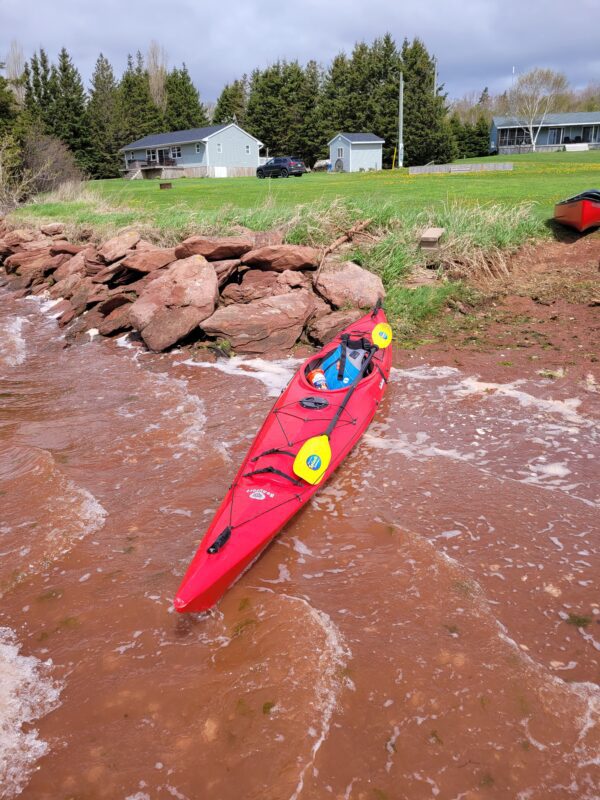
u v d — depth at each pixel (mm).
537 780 3367
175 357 11008
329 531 5711
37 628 4617
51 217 24172
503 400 8375
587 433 7344
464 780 3383
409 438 7469
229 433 7750
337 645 4336
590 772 3398
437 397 8609
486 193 22891
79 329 12922
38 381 10062
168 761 3557
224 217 17016
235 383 9570
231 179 47500
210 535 5133
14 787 3443
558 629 4422
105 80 87500
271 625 4531
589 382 8766
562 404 8148
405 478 6547
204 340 11555
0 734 3748
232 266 12891
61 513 6035
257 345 10953
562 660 4148
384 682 4012
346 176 42500
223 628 4574
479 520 5734
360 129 69812
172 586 5031
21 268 19781
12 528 5820
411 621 4539
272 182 38156
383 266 13695
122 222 19688
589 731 3629
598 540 5387
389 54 69750
